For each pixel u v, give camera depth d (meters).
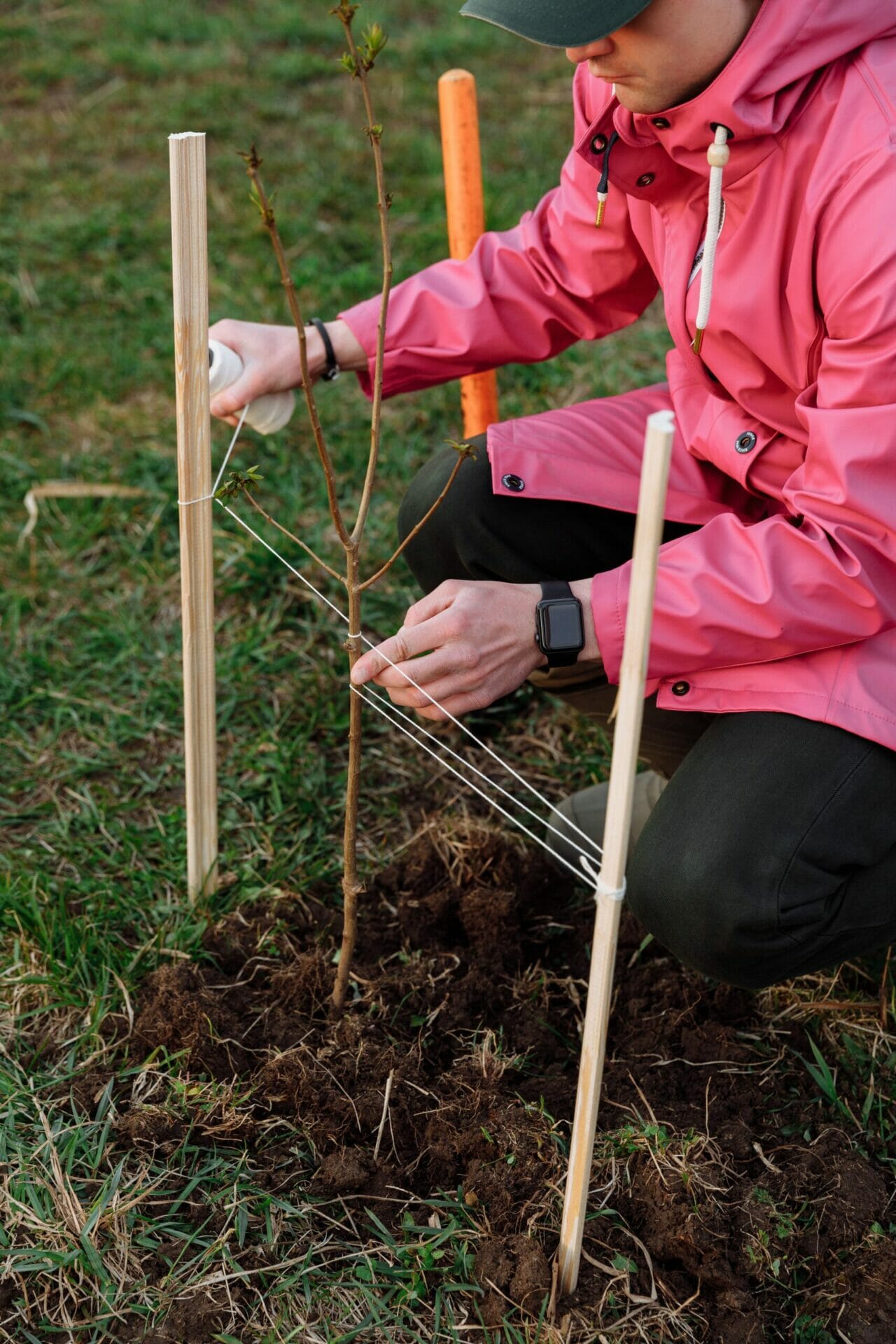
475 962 1.85
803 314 1.43
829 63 1.36
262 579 2.62
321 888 2.01
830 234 1.34
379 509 2.83
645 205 1.67
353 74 1.27
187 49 5.12
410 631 1.44
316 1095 1.61
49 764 2.27
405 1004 1.78
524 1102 1.62
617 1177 1.54
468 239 2.22
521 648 1.47
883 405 1.32
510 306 1.89
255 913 1.93
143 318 3.48
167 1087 1.64
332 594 2.62
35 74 4.87
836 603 1.37
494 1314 1.40
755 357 1.52
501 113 4.55
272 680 2.44
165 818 2.14
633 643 1.04
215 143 4.34
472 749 2.31
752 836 1.45
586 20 1.28
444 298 1.87
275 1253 1.47
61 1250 1.45
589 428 1.86
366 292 3.50
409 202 3.99
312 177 4.11
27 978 1.76
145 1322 1.41
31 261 3.73
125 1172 1.55
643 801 1.97
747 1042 1.74
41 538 2.80
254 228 3.80
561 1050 1.75
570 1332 1.37
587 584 1.46
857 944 1.58
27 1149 1.55
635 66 1.35
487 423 2.35
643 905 1.56
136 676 2.43
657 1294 1.44
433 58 5.00
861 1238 1.48
